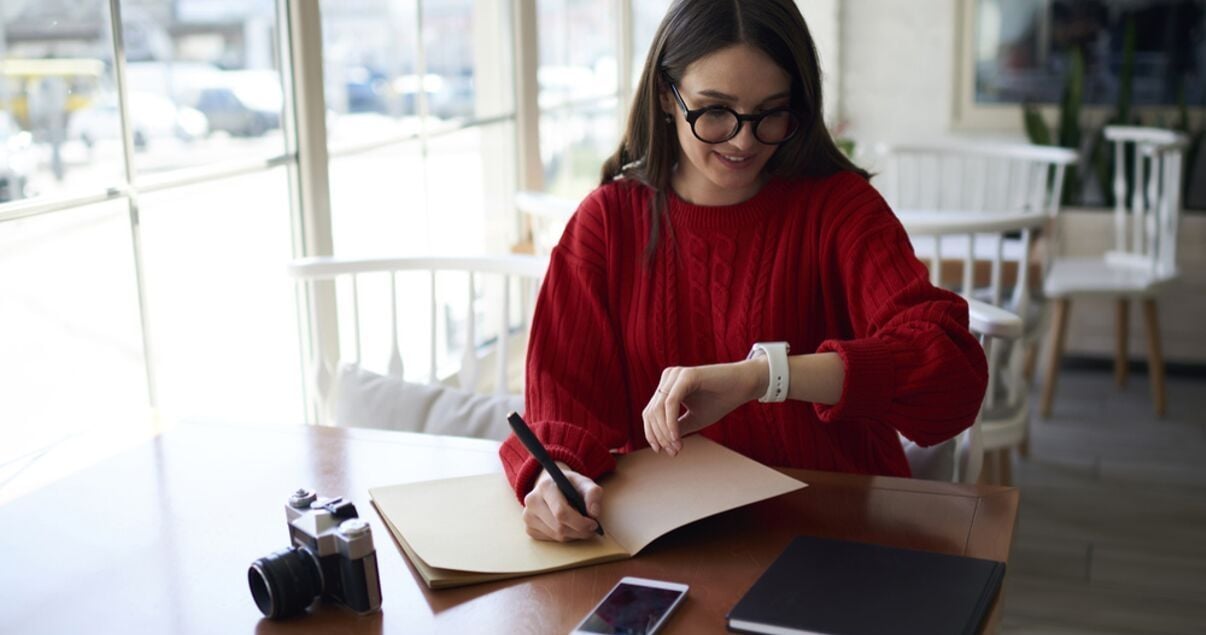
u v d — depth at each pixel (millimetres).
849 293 1351
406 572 1067
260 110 2102
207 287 1992
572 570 1057
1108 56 4465
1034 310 3107
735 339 1395
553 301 1459
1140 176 4008
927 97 4707
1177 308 4316
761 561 1063
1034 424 3824
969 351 1234
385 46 2488
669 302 1419
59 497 1268
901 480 1256
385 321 2514
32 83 1592
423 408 1759
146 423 1517
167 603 1020
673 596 980
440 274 2725
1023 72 4582
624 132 1470
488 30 3016
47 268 1629
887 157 4766
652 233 1433
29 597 1036
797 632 908
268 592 971
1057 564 2773
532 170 3291
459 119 2877
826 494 1221
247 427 1490
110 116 1744
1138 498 3188
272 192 2152
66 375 1677
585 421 1354
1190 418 3855
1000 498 1197
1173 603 2564
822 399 1181
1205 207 4391
